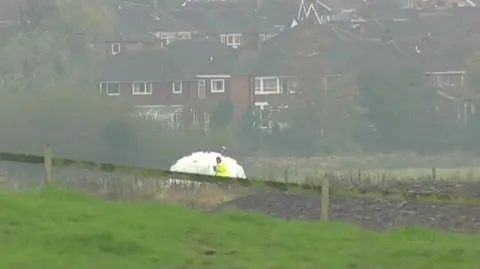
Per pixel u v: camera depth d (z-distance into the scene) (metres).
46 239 48.81
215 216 58.94
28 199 58.72
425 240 55.56
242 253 49.44
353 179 106.69
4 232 49.78
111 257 46.88
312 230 56.81
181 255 48.19
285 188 64.12
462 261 49.88
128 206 60.09
